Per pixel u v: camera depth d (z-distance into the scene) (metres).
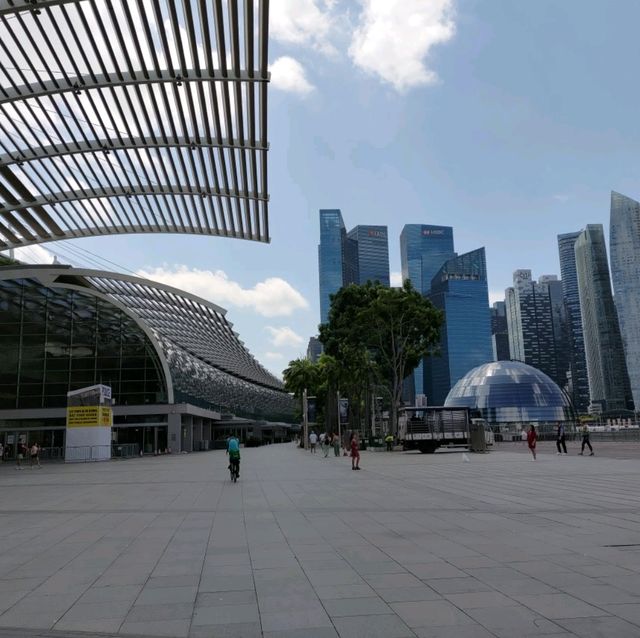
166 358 60.75
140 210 37.81
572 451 39.06
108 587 7.18
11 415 57.25
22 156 29.98
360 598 6.41
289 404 145.50
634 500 13.89
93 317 59.81
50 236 40.38
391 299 49.25
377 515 12.58
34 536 10.98
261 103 25.75
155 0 20.78
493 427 79.38
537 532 10.01
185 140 29.09
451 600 6.23
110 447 48.25
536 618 5.60
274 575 7.54
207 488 19.92
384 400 78.38
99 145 30.05
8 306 58.59
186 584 7.22
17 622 5.88
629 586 6.62
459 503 14.14
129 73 24.80
